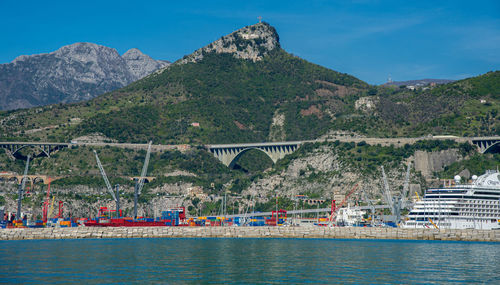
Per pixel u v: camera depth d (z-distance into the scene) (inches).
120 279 7372.1
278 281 7298.2
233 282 7214.6
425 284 7199.8
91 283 7101.4
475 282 7352.4
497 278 7623.0
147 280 7313.0
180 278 7460.6
